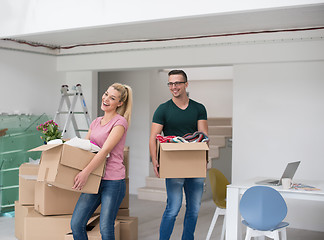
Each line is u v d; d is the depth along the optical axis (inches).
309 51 191.5
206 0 146.3
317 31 189.5
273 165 202.7
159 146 127.9
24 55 230.8
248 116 207.6
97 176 117.0
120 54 234.2
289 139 199.6
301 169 197.3
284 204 117.0
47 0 177.0
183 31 200.5
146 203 246.8
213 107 342.0
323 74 192.7
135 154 282.5
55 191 147.1
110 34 209.3
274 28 193.2
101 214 118.3
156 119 137.3
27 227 143.9
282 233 133.3
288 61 196.7
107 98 122.2
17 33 185.9
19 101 228.2
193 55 215.3
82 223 119.5
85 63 244.4
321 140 193.8
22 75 229.8
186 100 139.1
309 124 195.6
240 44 204.7
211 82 341.4
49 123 163.0
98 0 164.9
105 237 118.1
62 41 232.4
